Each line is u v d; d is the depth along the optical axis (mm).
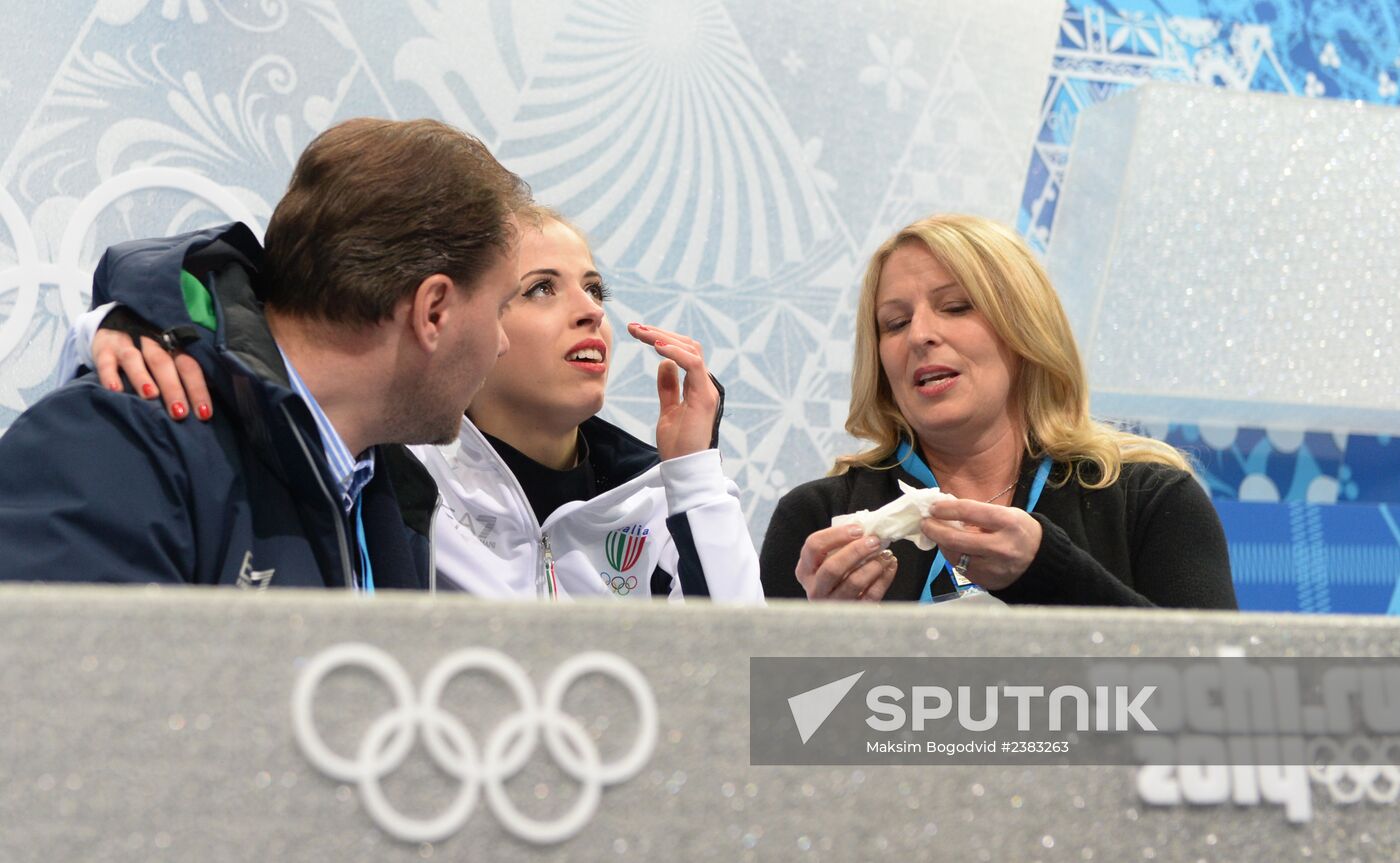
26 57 2160
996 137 2725
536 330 1688
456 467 1649
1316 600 2775
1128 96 2654
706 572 1604
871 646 542
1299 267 2715
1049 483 1793
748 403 2551
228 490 1061
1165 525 1727
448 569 1561
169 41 2246
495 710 497
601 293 1812
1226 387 2697
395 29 2385
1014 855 542
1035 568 1526
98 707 462
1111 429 1903
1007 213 2725
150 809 460
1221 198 2664
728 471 2527
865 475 1909
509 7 2461
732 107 2586
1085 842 552
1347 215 2725
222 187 2266
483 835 488
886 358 1875
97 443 995
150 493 999
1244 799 576
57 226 2164
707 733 518
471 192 1156
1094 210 2699
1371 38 2963
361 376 1147
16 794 450
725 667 523
